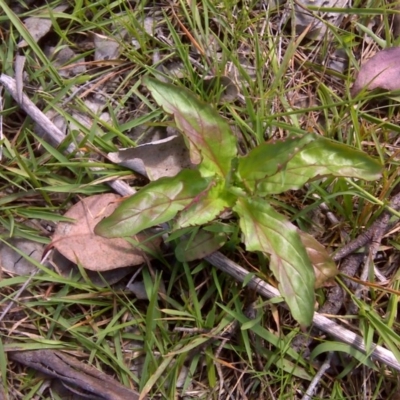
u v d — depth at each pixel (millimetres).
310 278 242
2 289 273
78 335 265
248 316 267
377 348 261
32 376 268
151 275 272
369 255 270
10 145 281
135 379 265
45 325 272
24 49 292
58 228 271
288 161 236
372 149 288
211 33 296
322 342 270
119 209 234
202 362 271
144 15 298
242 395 268
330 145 243
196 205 245
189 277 266
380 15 306
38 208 276
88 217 272
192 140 252
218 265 265
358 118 290
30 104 277
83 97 292
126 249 269
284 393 269
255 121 278
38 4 299
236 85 285
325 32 302
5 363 261
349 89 296
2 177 280
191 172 245
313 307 239
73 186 275
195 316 266
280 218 250
